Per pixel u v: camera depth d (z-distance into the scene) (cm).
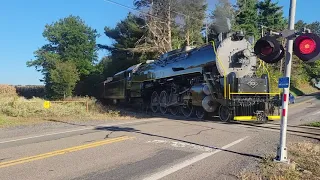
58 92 3172
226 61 1447
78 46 4484
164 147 816
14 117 1700
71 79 3200
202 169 608
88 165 639
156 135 1007
